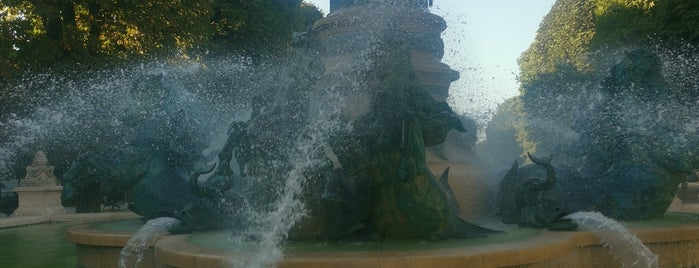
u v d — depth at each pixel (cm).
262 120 841
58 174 2606
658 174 969
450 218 771
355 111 897
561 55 4075
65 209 2331
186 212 895
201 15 2892
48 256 1083
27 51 2478
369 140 760
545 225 841
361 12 1040
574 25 4091
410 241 751
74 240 946
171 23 2672
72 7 2500
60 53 2512
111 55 2555
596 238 774
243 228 853
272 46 3512
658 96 1030
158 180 1043
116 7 2523
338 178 793
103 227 1034
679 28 2616
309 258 584
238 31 3391
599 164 1028
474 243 710
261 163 827
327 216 779
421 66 1089
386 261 570
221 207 913
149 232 880
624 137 1005
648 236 782
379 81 816
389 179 752
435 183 770
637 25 2898
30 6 2417
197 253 642
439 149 1014
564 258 695
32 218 1823
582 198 984
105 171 1035
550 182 874
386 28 996
